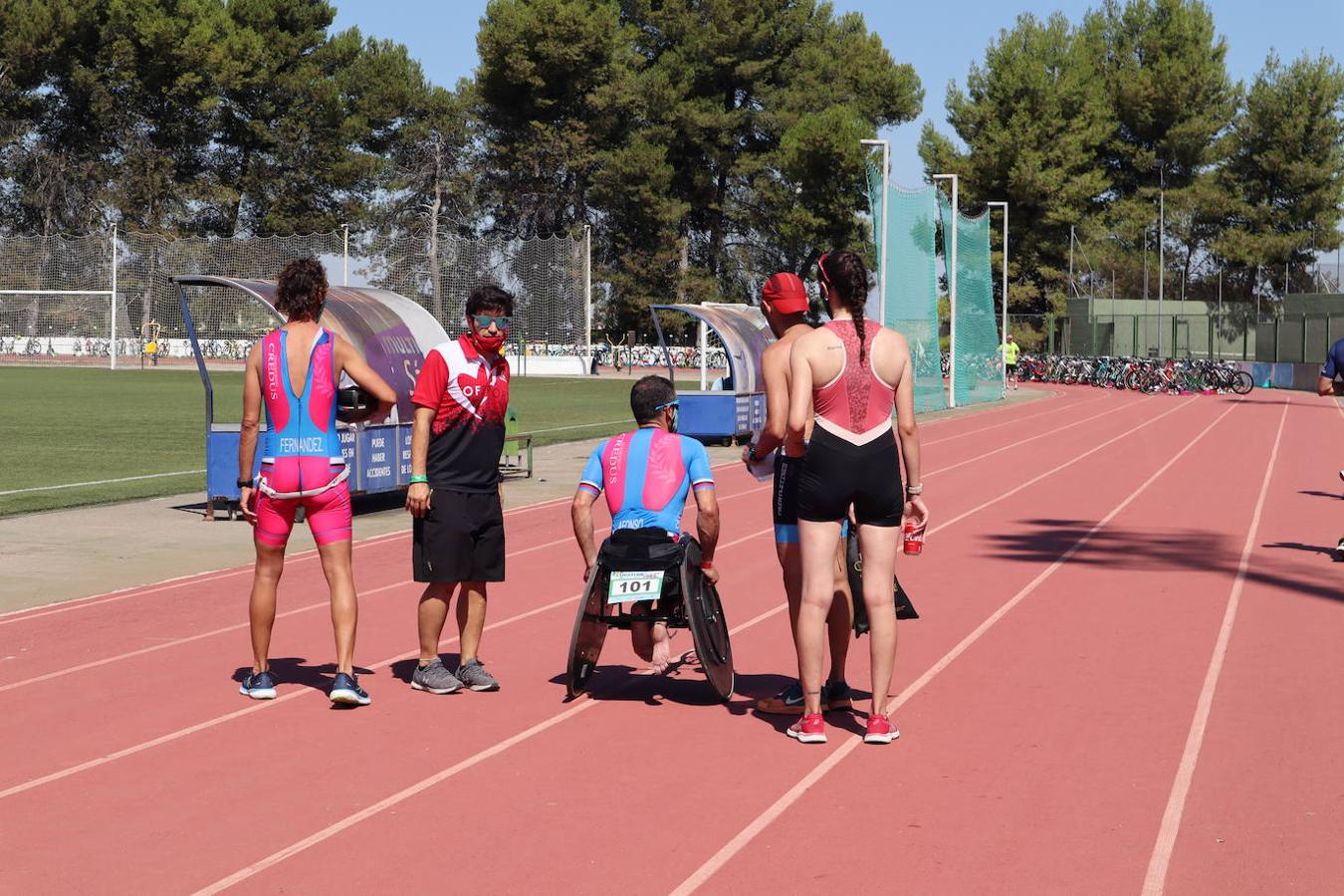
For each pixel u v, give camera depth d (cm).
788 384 583
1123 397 4406
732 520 1341
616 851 449
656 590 630
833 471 559
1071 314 6669
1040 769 537
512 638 797
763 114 7856
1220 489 1630
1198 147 7819
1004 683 677
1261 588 946
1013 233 7194
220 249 7338
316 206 8431
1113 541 1185
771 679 699
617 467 661
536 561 1082
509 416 1827
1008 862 438
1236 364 5525
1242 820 476
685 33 8025
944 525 1295
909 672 702
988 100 7119
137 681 692
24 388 4288
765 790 512
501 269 6831
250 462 659
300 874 431
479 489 663
